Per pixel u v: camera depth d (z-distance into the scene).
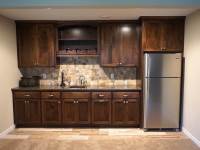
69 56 4.80
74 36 4.74
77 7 2.61
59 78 4.92
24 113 4.37
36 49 4.53
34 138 3.89
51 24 4.46
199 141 3.49
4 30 3.97
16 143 3.66
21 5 2.54
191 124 3.79
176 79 4.03
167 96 4.07
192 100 3.73
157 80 4.03
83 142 3.71
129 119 4.32
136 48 4.46
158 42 4.11
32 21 4.40
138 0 2.52
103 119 4.34
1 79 3.88
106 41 4.47
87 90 4.27
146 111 4.12
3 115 3.97
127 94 4.26
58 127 4.47
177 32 4.09
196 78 3.57
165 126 4.16
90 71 4.89
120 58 4.50
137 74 4.65
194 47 3.64
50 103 4.34
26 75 4.90
